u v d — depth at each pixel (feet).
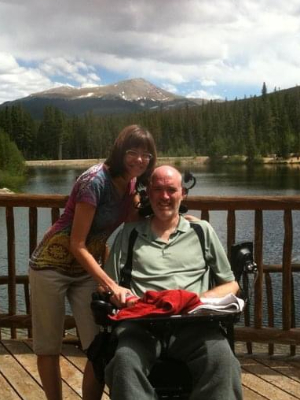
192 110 430.61
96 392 8.39
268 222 65.67
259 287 10.89
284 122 358.64
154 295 6.87
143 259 7.66
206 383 6.49
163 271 7.57
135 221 8.26
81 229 7.60
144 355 6.63
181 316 6.62
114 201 7.78
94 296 7.42
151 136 7.73
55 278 7.98
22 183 177.17
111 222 7.91
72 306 8.33
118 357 6.51
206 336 6.79
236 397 6.55
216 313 6.71
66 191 143.95
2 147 196.34
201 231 7.84
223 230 60.90
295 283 32.65
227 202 10.68
